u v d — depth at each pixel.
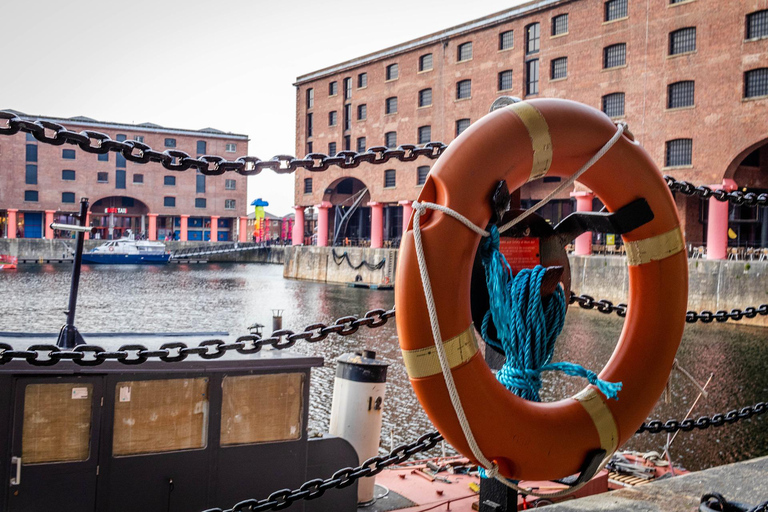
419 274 1.87
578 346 22.22
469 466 7.12
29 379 4.27
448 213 1.87
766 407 3.94
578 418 2.15
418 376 1.90
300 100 58.62
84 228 4.78
